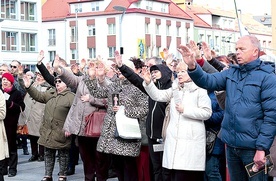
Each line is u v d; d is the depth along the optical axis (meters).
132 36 70.50
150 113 8.33
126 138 8.65
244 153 6.07
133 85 8.76
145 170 9.04
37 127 12.78
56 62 10.05
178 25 77.56
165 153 7.59
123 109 8.74
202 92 7.42
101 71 9.09
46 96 10.57
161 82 8.30
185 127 7.43
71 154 11.40
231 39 88.12
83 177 11.15
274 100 5.90
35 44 65.06
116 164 9.16
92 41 73.94
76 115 9.79
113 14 71.81
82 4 75.19
